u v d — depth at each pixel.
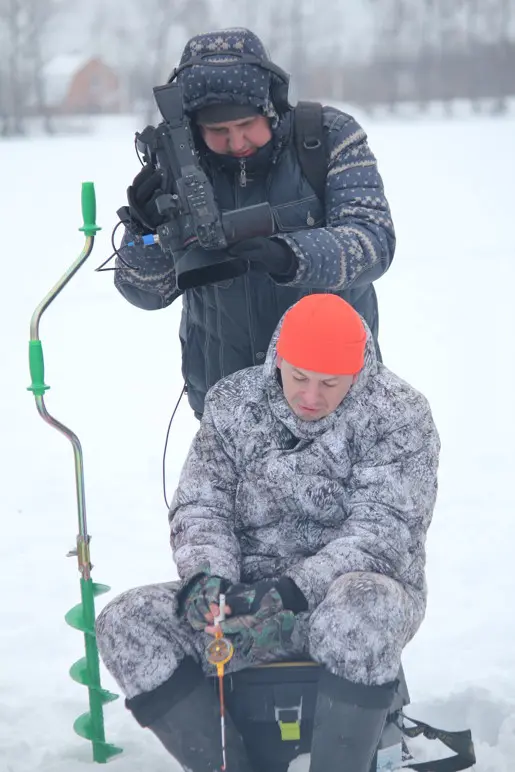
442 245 25.84
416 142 63.78
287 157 4.87
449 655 6.35
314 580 4.24
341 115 4.92
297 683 4.32
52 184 44.09
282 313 5.01
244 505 4.61
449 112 111.94
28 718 5.62
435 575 7.66
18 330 17.33
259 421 4.61
